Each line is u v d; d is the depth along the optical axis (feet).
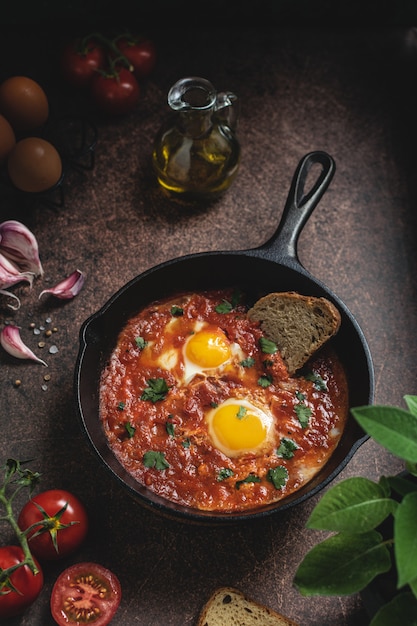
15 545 2.58
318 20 3.34
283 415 2.64
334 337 2.71
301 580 2.05
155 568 2.57
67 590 2.48
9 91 2.88
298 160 3.10
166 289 2.77
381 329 2.87
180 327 2.75
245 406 2.62
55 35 3.27
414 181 3.10
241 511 2.52
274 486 2.55
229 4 3.27
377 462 2.71
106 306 2.56
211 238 2.98
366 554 2.06
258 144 3.12
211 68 3.24
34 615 2.53
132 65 3.11
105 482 2.66
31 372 2.78
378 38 3.34
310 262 2.96
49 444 2.69
